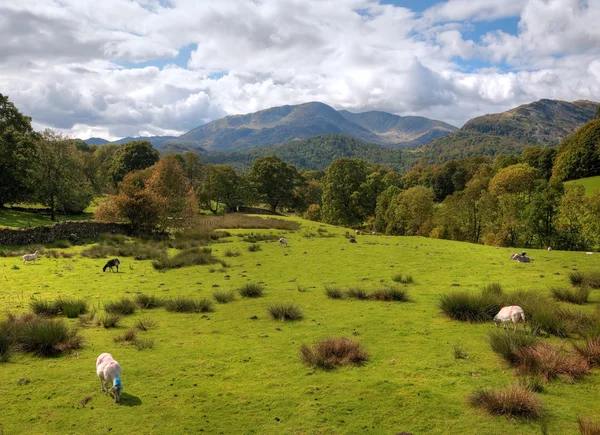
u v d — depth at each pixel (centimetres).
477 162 13375
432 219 6825
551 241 5688
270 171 10919
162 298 1666
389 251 3191
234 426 676
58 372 901
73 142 5722
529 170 7219
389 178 13025
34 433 654
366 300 1612
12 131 5278
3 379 861
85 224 3912
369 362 951
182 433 655
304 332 1198
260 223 5809
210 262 2658
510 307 1157
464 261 2639
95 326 1277
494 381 827
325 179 8619
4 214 5031
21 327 1103
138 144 9875
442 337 1120
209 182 9656
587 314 1205
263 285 1966
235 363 956
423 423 671
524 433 636
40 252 2928
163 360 977
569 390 779
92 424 684
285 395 787
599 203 5328
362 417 696
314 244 3703
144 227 4528
